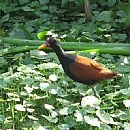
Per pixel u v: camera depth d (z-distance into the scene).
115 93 11.23
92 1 16.59
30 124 10.70
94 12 15.54
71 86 11.99
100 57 13.00
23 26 15.14
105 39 14.54
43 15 15.72
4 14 16.48
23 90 11.77
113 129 10.45
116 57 13.41
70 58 11.30
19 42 13.76
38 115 11.11
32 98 11.30
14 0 16.70
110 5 16.16
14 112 11.05
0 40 13.95
